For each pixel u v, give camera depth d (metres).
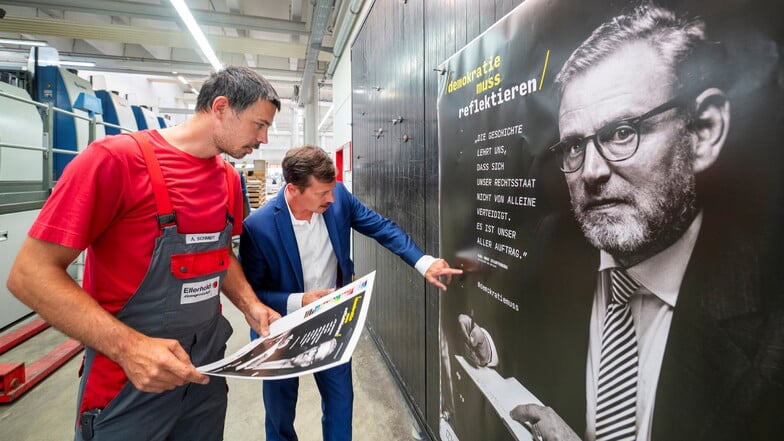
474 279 1.03
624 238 0.56
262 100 0.79
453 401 1.19
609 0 0.56
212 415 1.01
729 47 0.41
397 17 1.73
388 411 1.77
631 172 0.54
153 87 8.96
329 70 4.90
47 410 1.84
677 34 0.46
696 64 0.44
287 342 0.83
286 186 1.18
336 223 1.27
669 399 0.50
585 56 0.61
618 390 0.58
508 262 0.86
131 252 0.77
